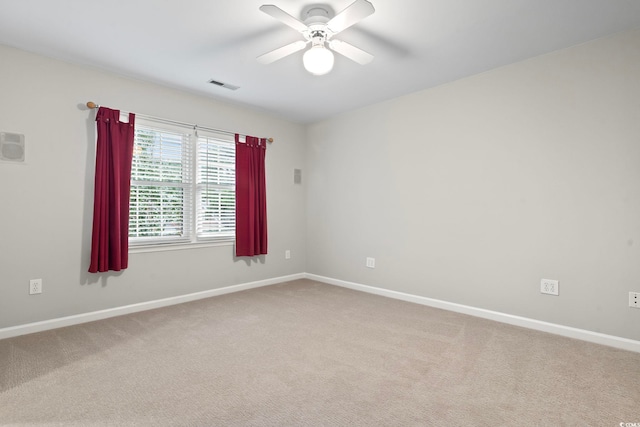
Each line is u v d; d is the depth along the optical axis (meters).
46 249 2.88
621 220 2.52
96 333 2.79
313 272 4.97
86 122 3.10
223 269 4.12
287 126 4.83
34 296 2.83
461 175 3.38
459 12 2.25
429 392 1.89
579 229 2.70
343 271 4.55
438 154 3.56
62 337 2.70
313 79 3.40
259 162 4.39
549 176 2.84
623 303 2.51
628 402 1.79
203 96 3.90
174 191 3.71
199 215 3.92
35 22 2.38
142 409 1.72
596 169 2.62
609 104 2.56
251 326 2.96
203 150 3.95
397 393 1.88
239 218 4.16
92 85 3.13
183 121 3.75
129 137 3.28
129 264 3.36
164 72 3.24
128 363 2.24
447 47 2.74
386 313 3.35
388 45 2.71
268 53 2.40
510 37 2.58
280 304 3.66
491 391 1.90
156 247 3.54
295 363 2.25
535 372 2.13
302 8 2.24
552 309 2.83
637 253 2.46
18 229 2.75
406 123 3.83
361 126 4.31
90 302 3.11
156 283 3.55
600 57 2.59
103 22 2.39
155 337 2.70
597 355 2.38
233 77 3.36
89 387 1.93
